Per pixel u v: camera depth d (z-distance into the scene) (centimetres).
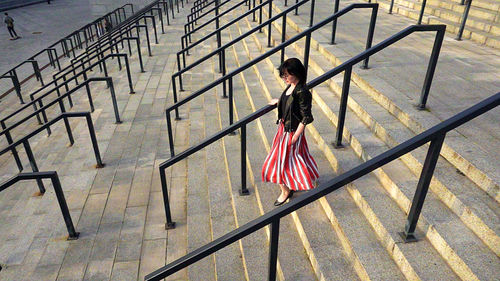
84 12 3064
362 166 187
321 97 423
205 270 317
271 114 465
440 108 333
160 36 1210
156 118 634
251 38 821
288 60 258
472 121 311
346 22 711
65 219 354
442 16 689
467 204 225
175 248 353
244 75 621
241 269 297
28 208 443
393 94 365
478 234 214
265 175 302
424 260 213
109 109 675
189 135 551
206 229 367
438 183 251
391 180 271
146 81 813
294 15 793
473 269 192
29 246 359
